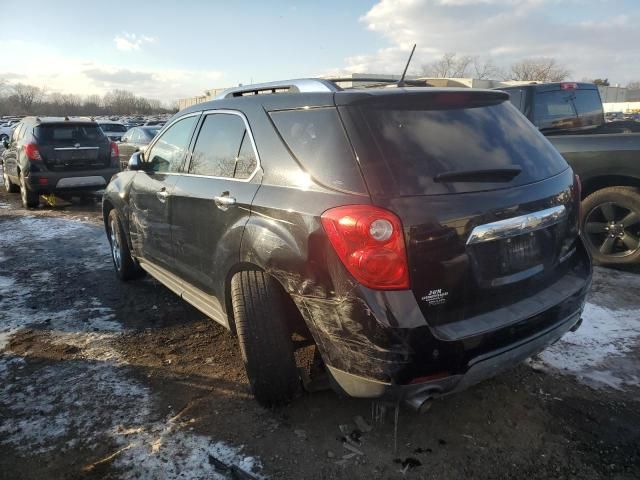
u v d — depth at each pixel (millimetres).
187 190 3432
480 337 2232
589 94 6395
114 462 2506
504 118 2830
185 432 2721
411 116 2490
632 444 2578
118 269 5176
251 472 2424
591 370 3248
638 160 4656
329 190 2346
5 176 11852
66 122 9672
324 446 2600
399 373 2137
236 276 2814
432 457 2518
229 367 3408
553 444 2594
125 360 3525
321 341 2363
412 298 2154
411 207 2170
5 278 5348
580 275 2867
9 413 2916
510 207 2395
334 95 2543
